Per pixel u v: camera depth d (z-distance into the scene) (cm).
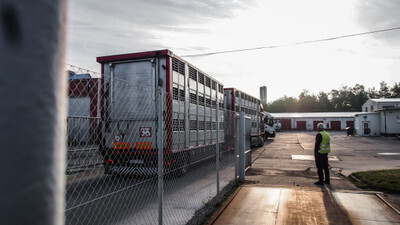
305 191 666
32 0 52
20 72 50
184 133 848
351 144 2536
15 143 49
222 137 1180
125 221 456
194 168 768
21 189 50
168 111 725
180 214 510
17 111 49
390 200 625
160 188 355
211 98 1149
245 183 796
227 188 719
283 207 546
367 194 643
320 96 11062
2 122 47
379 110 3912
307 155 1602
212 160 897
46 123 54
